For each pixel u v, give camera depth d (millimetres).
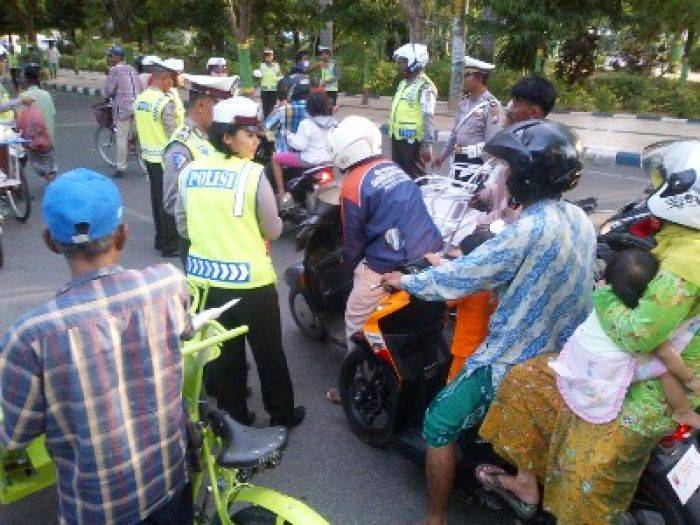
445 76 20453
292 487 3541
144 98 6672
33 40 29250
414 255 3791
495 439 2771
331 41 22531
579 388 2424
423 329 3588
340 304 4836
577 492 2445
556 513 2566
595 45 19875
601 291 2396
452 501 3455
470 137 6930
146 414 1966
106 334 1871
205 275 3473
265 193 3418
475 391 2844
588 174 10945
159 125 6613
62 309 1846
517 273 2662
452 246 4457
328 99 7477
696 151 2326
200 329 2578
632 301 2273
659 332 2229
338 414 4188
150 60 6855
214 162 3482
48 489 3510
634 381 2359
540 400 2639
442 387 3537
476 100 6980
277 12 27531
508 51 18125
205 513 2600
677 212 2262
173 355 2014
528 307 2678
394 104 8469
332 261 4742
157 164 6691
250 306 3508
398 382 3473
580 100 18281
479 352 2838
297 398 4359
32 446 2627
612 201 9117
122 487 1956
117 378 1895
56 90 23859
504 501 3057
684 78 21578
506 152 2633
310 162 7359
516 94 4641
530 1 16797
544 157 2553
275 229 3508
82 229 1856
